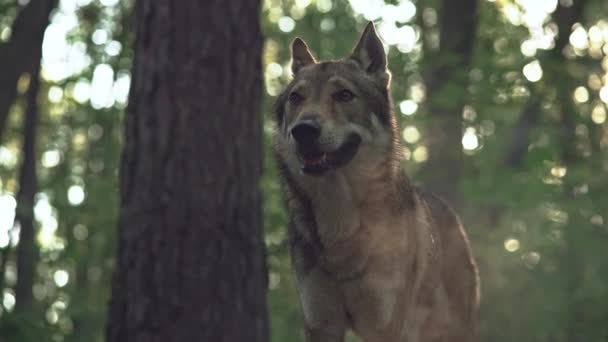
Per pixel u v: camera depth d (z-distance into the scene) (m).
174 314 6.98
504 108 14.15
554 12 15.24
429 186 13.53
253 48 7.45
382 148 6.62
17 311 9.67
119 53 15.46
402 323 6.56
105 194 15.28
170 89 7.20
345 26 17.17
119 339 7.07
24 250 13.78
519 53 14.59
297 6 18.55
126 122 7.35
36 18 10.62
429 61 13.77
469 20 14.33
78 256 14.84
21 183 14.21
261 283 7.35
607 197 15.09
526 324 15.85
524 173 14.34
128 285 7.08
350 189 6.43
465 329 7.47
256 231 7.36
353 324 6.65
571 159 15.39
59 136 20.06
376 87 6.89
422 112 13.66
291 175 6.68
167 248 7.04
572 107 14.66
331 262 6.44
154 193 7.10
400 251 6.50
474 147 15.92
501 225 15.84
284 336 15.20
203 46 7.25
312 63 7.32
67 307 14.32
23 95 15.84
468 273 7.54
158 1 7.29
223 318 7.07
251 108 7.41
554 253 16.27
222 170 7.20
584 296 15.97
